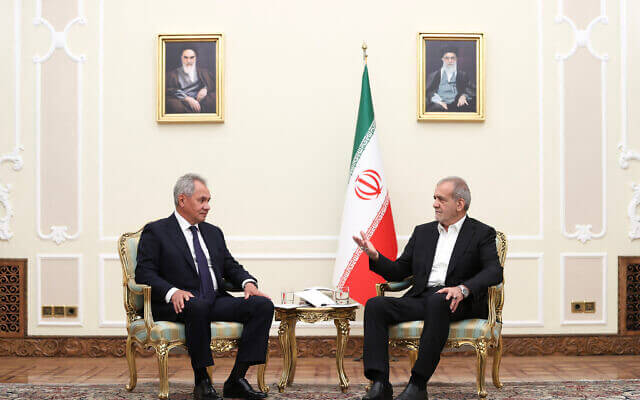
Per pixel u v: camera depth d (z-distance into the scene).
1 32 5.04
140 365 4.66
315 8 5.04
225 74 5.02
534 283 4.99
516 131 5.03
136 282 3.57
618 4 5.07
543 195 5.01
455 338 3.47
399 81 5.02
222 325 3.48
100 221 4.99
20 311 4.98
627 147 5.05
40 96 5.02
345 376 3.73
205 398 3.37
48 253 5.00
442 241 3.77
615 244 5.04
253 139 5.02
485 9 5.04
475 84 5.00
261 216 5.00
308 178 5.01
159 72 4.98
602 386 3.81
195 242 3.72
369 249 3.71
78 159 5.00
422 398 3.26
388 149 5.00
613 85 5.06
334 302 3.86
